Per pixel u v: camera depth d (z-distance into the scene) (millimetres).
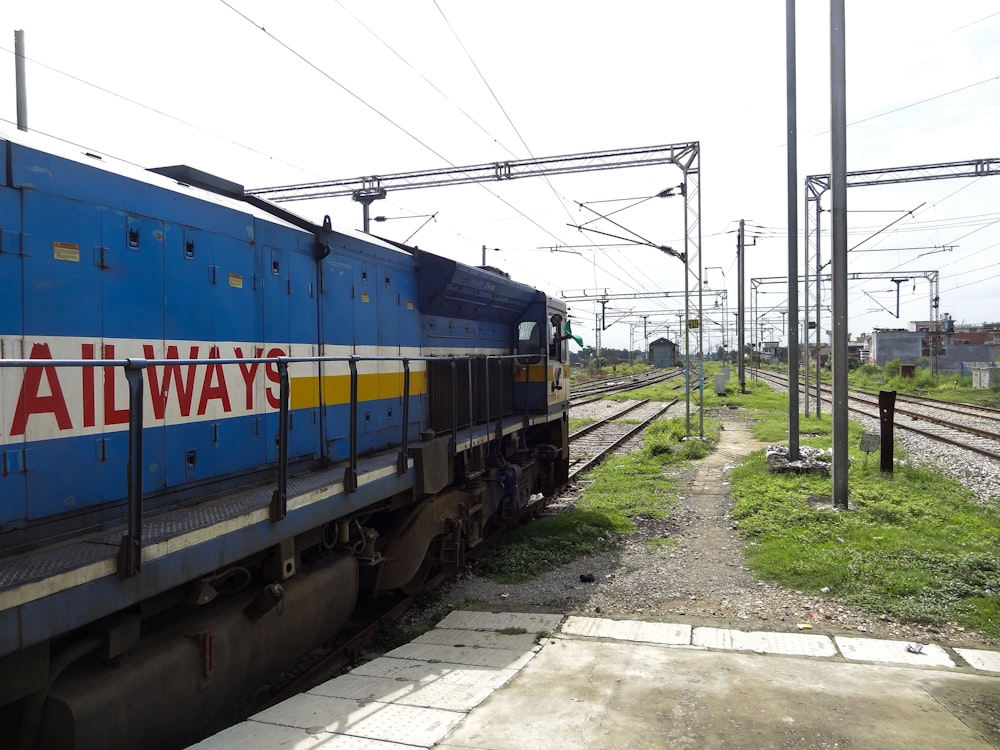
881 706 4141
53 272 3607
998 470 13242
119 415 3947
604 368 82750
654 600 6754
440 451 6957
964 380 43125
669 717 4012
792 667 4828
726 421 25703
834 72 9969
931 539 8070
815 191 23141
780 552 7836
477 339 9648
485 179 18609
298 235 5746
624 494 11844
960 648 5305
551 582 7453
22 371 3391
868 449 12500
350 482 5184
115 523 3898
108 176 3969
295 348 5617
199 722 3926
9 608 2662
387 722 3963
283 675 5281
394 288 7379
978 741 3705
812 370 64562
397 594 6988
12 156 3426
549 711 4105
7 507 3305
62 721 3131
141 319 4141
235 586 4496
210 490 4660
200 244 4641
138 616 3531
